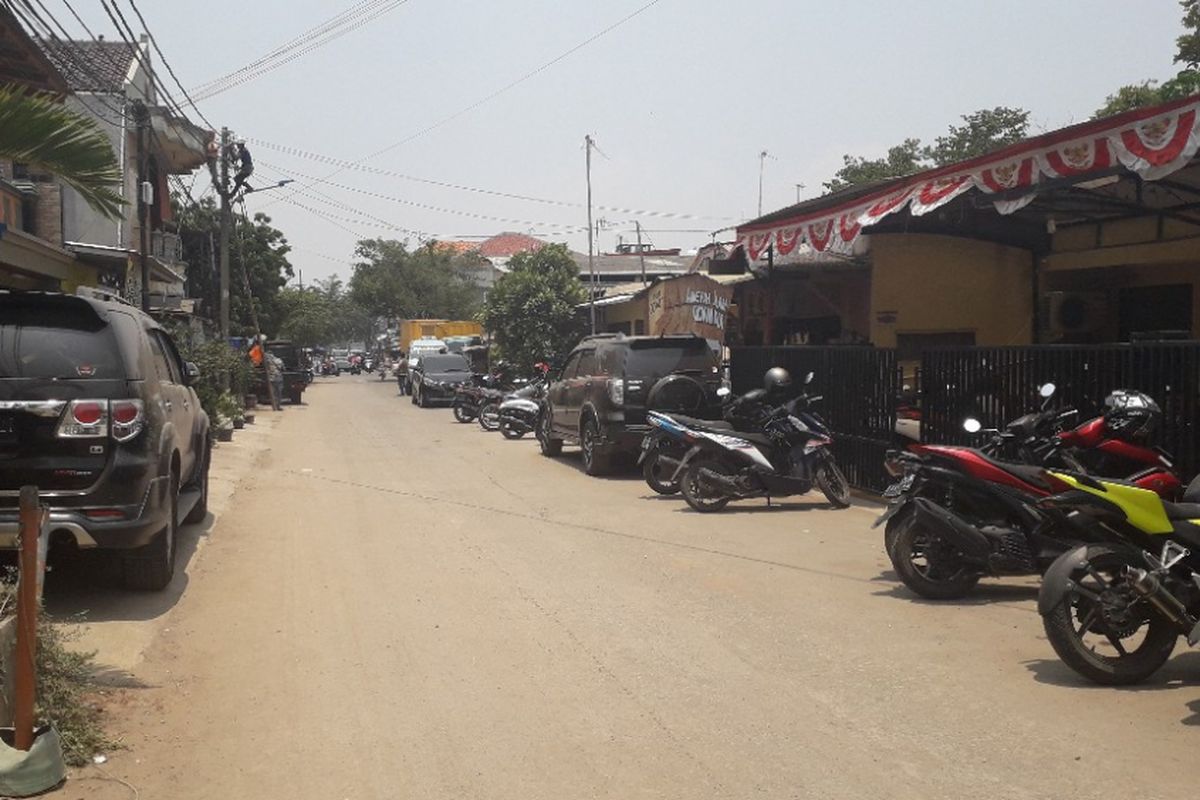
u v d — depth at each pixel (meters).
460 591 8.27
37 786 4.56
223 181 29.11
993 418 10.33
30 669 4.67
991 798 4.38
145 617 7.51
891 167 33.00
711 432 12.03
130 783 4.71
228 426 20.98
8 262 15.52
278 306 47.47
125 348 7.52
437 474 16.20
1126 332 15.73
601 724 5.35
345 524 11.53
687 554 9.61
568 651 6.62
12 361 7.23
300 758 4.98
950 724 5.25
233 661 6.52
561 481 15.24
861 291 18.50
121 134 24.70
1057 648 5.78
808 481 12.02
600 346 16.31
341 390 50.59
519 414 22.69
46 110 7.47
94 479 7.20
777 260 17.61
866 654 6.46
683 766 4.80
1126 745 4.92
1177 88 14.01
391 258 74.50
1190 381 7.97
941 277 16.23
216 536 10.78
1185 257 13.76
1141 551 5.85
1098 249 15.11
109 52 25.72
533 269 37.50
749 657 6.45
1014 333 16.33
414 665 6.39
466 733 5.26
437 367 36.25
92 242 24.91
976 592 8.03
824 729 5.22
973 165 10.47
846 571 8.82
